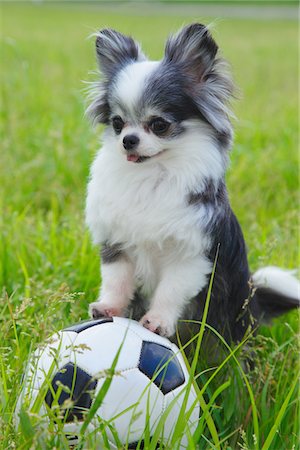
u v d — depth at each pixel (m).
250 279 4.14
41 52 17.69
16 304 4.38
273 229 6.02
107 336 3.13
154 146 3.63
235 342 4.11
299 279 4.97
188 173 3.66
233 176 7.17
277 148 9.01
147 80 3.72
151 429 2.94
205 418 3.07
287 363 3.98
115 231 3.84
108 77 4.02
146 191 3.70
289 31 31.38
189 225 3.63
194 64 3.83
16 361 3.40
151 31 25.89
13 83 11.86
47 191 6.80
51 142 8.09
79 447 2.77
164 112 3.66
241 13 43.69
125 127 3.75
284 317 4.61
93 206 3.91
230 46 23.14
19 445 2.80
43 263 4.94
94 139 7.80
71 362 3.01
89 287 4.68
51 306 3.39
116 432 2.81
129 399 2.95
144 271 3.90
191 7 47.59
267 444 3.06
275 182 7.57
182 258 3.72
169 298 3.73
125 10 43.66
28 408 2.94
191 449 2.83
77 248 5.13
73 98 11.27
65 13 38.00
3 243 5.11
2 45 18.02
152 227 3.68
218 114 3.78
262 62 19.20
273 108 12.17
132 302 4.08
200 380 3.70
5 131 8.70
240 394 3.60
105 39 4.07
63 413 2.90
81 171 7.23
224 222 3.79
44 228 5.69
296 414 3.54
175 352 3.23
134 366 3.04
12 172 7.04
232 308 4.05
